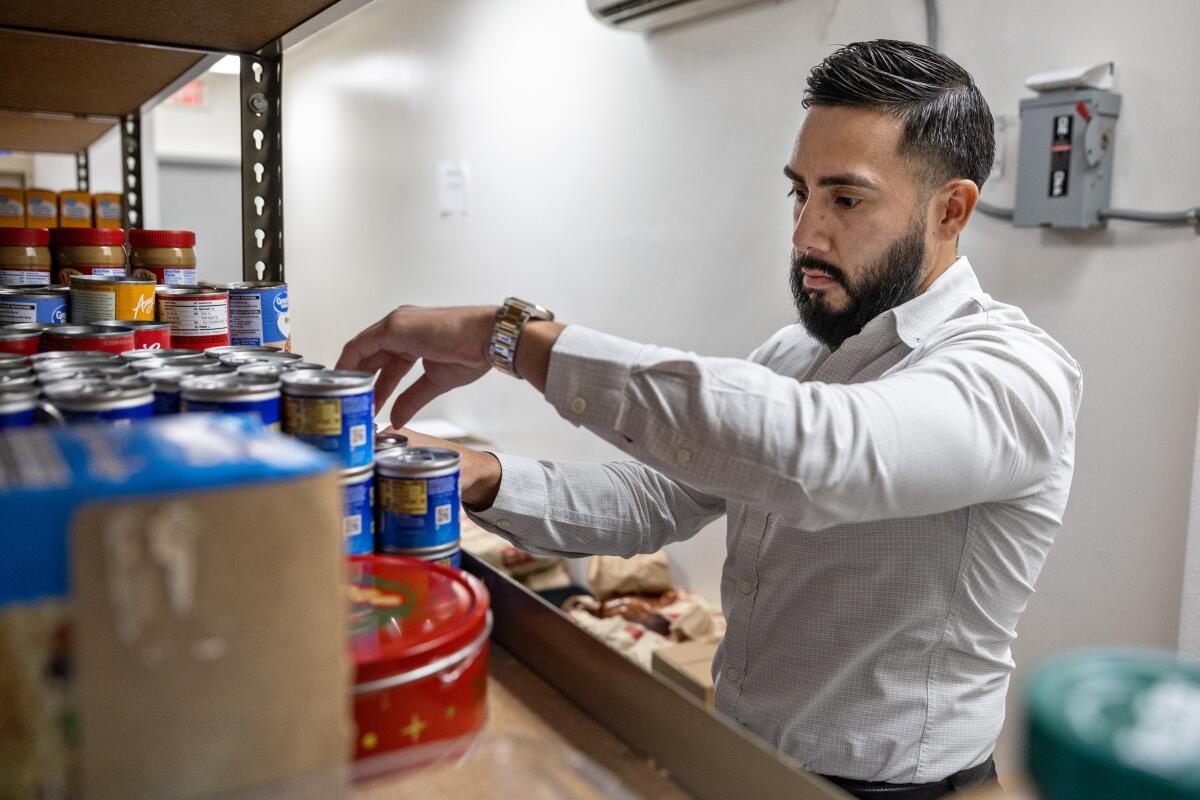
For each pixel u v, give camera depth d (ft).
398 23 15.57
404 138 15.79
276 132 4.90
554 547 4.46
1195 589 5.85
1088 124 6.12
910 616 3.94
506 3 12.67
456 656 2.05
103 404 2.20
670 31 9.93
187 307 3.70
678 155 10.01
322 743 1.61
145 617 1.41
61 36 4.52
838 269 4.02
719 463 2.95
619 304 11.16
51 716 1.41
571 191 11.80
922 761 4.00
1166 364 6.10
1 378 2.47
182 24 4.25
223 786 1.51
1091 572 6.61
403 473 2.66
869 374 4.23
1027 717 1.12
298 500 1.53
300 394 2.52
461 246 14.43
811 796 1.92
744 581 4.39
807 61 8.36
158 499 1.40
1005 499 3.71
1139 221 6.13
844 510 3.04
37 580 1.36
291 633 1.55
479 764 1.82
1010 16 6.78
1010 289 7.00
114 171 18.30
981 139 4.03
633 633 9.36
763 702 4.25
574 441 12.19
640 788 2.15
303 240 20.39
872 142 3.82
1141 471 6.29
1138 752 0.99
